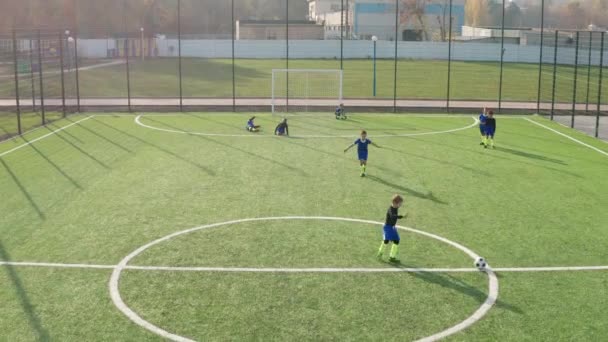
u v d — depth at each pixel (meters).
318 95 48.69
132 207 17.80
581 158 25.38
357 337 10.20
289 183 20.72
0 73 56.44
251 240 14.98
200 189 19.86
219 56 76.50
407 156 25.50
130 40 78.12
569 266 13.41
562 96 50.22
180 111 39.94
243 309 11.21
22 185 20.36
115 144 27.81
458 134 31.31
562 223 16.48
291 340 10.08
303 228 15.94
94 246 14.52
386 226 13.52
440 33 86.94
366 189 19.98
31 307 11.27
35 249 14.30
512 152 26.58
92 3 84.31
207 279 12.59
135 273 12.89
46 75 57.19
